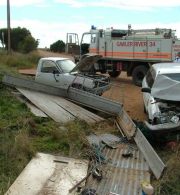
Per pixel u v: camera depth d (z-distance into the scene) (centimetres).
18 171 755
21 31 4603
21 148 828
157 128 934
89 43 2336
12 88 1371
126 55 2128
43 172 753
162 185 696
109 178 751
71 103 1279
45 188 689
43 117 1084
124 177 755
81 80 1401
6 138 866
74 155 850
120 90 1877
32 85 1372
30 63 2950
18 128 976
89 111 1222
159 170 734
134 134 961
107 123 1127
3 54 3078
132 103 1530
